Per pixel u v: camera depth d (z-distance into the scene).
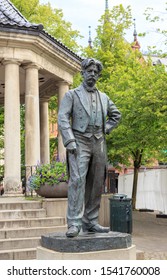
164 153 26.81
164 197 23.16
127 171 39.06
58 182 12.60
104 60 29.53
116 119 7.76
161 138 19.89
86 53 29.69
